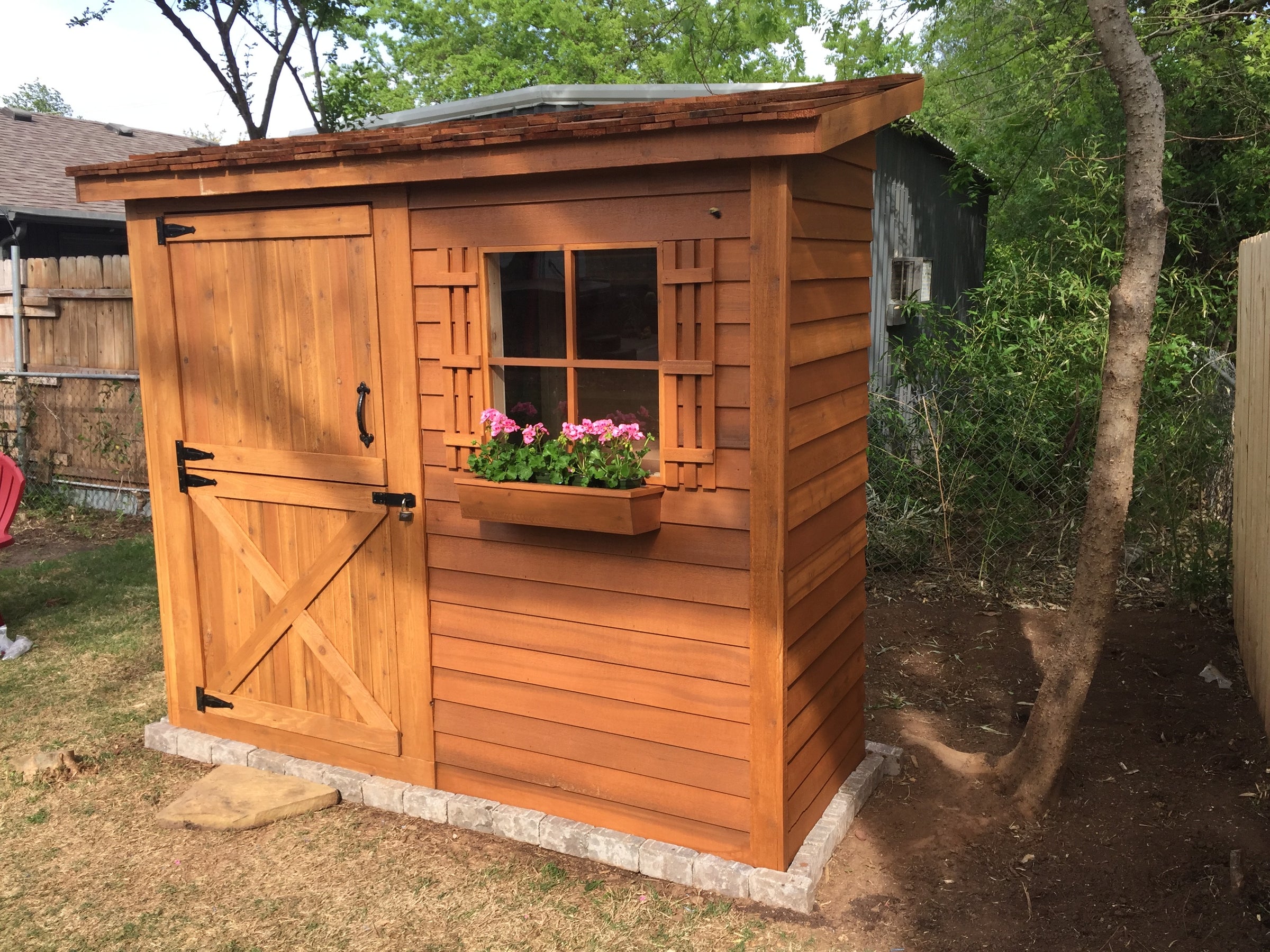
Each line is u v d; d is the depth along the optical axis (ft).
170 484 13.91
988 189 36.27
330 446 12.60
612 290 10.54
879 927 10.21
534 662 11.70
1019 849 11.52
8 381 31.04
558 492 10.44
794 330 9.88
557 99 24.82
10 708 15.92
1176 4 25.48
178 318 13.42
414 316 11.69
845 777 12.69
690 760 10.95
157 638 19.07
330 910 10.70
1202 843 11.35
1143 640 17.83
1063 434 22.45
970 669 17.35
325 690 13.25
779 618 10.11
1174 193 30.81
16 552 25.86
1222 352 25.72
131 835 12.23
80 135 49.75
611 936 10.16
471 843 11.91
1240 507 17.25
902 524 21.89
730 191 9.67
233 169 12.09
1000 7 31.55
